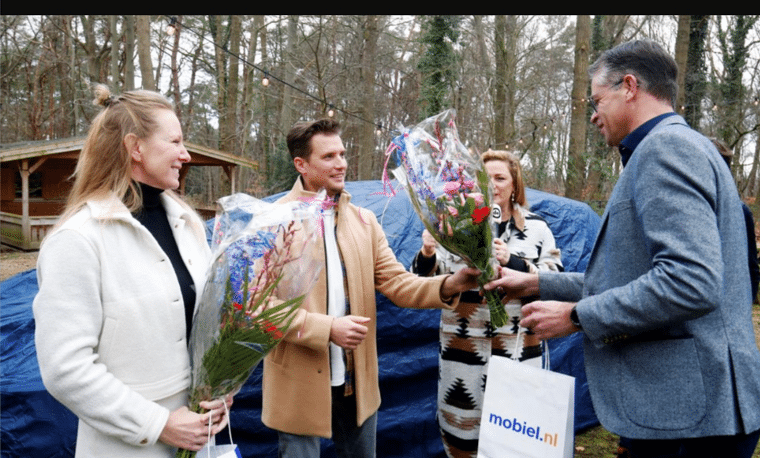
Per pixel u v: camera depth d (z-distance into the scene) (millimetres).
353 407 2018
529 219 2322
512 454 1507
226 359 1317
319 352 1846
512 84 14188
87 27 17438
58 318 1145
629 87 1450
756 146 17031
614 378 1397
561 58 18109
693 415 1284
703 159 1263
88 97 16734
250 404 2570
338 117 16953
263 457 2594
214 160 13914
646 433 1326
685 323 1309
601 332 1337
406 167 1770
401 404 2799
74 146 11758
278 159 16141
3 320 2762
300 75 16016
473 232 1741
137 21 10578
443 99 12492
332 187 2000
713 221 1230
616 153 12227
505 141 13688
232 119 16219
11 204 13117
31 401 2256
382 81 19406
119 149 1278
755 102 11977
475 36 15164
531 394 1484
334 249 1959
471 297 2215
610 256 1407
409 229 2994
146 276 1248
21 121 22719
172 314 1279
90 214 1215
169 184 1346
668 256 1218
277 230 1431
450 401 2268
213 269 1338
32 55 19953
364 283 2008
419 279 2043
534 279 1818
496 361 1556
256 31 15711
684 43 10812
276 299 1454
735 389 1288
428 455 2826
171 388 1286
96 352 1226
